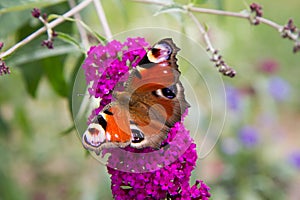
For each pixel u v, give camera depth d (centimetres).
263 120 96
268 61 99
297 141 155
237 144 92
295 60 170
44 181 101
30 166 100
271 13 177
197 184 48
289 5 181
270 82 97
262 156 94
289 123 161
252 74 97
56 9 58
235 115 92
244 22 74
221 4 58
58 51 56
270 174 94
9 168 78
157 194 47
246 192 91
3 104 75
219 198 89
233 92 91
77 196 99
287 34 54
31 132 84
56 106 90
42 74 61
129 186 47
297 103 163
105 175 78
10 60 57
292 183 100
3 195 75
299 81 167
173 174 47
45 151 97
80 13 58
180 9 53
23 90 74
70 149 101
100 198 79
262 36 168
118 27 65
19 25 57
